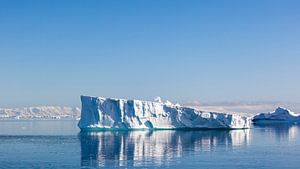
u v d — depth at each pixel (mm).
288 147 90562
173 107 145625
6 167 62469
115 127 134125
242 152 80625
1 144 98000
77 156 74312
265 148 88438
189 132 141875
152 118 140750
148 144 97250
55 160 69250
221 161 68000
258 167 62312
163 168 61594
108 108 134875
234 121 153125
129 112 136250
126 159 70625
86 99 134750
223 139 112688
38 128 193000
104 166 63438
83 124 135000
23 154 77125
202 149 86250
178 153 79000
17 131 160375
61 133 141750
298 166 63156
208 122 150000
